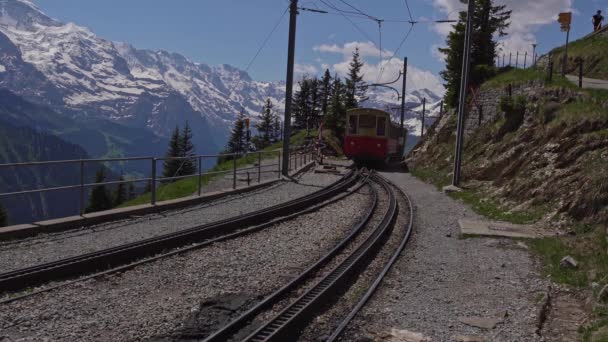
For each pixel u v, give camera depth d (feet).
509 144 75.00
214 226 41.78
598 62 91.97
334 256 36.09
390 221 49.06
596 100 60.54
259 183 77.15
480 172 77.87
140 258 33.24
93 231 40.32
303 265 33.17
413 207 62.03
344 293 27.94
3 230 36.11
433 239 43.73
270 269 31.76
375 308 25.22
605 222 42.50
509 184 61.36
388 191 74.84
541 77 80.38
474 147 91.81
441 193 77.00
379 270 33.09
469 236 44.16
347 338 21.29
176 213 50.67
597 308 24.41
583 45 103.96
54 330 20.67
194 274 29.71
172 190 84.48
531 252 38.55
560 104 66.95
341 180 90.27
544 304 25.99
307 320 23.20
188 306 24.32
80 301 24.23
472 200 66.28
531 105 75.66
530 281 30.99
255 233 42.68
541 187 53.98
